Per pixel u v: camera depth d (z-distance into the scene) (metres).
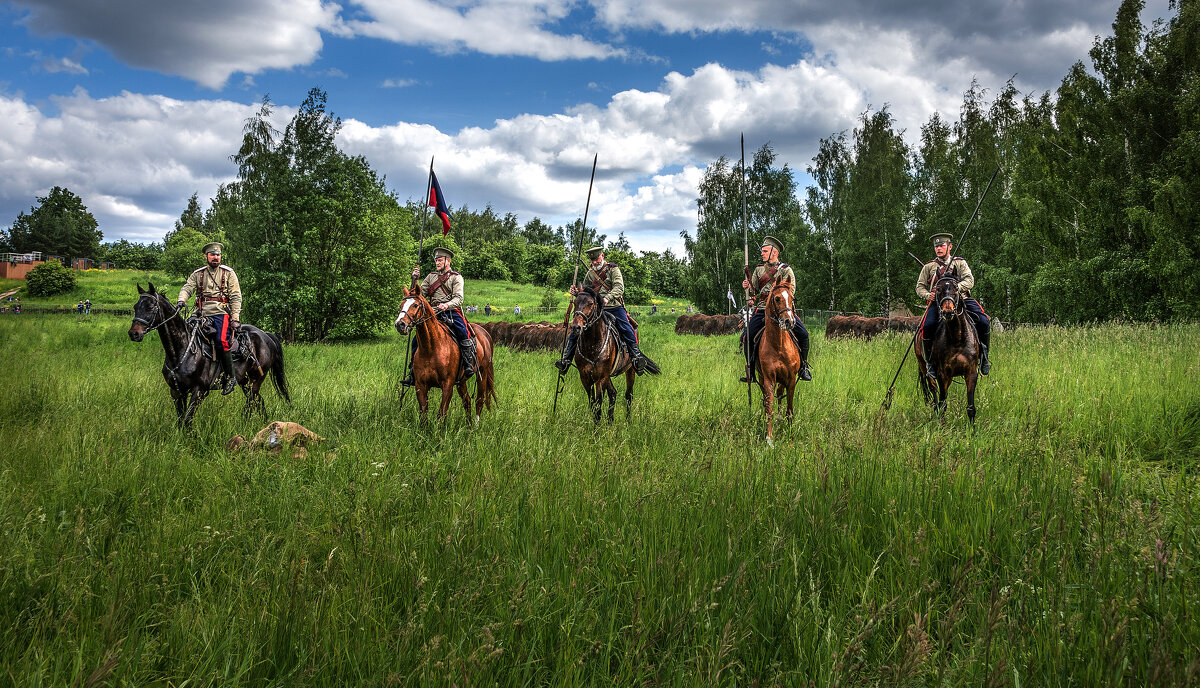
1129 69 25.92
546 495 4.48
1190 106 23.08
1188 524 3.72
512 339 22.81
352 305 31.33
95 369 13.02
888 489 4.32
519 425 7.23
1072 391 8.32
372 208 32.56
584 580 3.28
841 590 3.17
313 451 6.10
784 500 4.18
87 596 3.21
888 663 2.61
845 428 6.05
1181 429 6.68
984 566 3.38
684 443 6.42
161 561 3.65
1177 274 22.08
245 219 30.97
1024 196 29.98
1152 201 23.84
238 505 4.68
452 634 2.84
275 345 9.50
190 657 2.72
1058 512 3.88
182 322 7.75
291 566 3.43
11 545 3.70
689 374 13.09
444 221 9.36
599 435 6.93
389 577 3.38
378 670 2.57
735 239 48.78
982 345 7.94
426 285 8.82
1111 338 12.42
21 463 5.53
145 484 5.10
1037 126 33.44
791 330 7.70
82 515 3.93
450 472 5.42
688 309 77.75
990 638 2.51
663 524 3.90
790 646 2.83
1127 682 2.40
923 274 8.72
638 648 2.65
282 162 30.52
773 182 49.16
